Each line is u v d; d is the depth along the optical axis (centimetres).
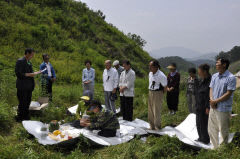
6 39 1336
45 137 514
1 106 620
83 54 1588
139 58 2142
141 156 435
